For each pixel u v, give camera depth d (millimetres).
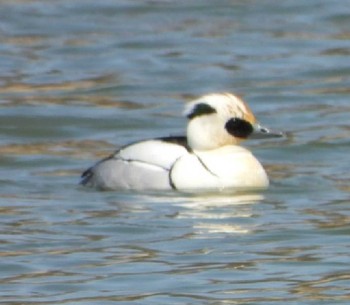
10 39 29828
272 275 15852
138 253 16719
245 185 19203
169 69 27859
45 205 18828
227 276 15828
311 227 17688
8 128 23703
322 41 29828
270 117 24531
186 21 31312
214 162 19125
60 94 25922
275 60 28500
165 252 16750
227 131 19188
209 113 19203
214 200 18812
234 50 29219
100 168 19594
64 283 15609
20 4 32156
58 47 29250
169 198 18859
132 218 18094
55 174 20625
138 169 19203
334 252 16672
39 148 22469
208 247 16938
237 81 27062
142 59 28578
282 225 17797
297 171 20906
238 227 17719
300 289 15328
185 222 17906
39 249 16906
